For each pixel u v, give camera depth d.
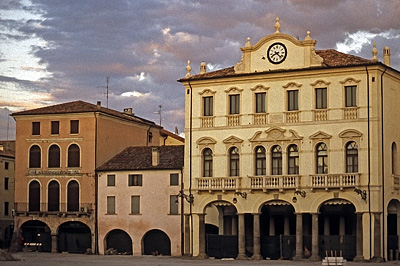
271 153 66.19
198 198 68.75
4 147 102.31
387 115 64.31
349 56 65.69
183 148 76.81
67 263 61.12
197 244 68.62
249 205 66.50
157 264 59.69
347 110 63.44
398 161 65.94
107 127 79.75
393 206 66.00
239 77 67.38
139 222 74.38
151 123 91.25
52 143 79.19
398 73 66.12
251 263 60.88
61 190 78.38
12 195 97.44
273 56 66.50
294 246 65.31
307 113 64.81
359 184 62.22
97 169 76.94
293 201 64.75
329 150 63.78
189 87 69.81
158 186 73.88
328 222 66.94
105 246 76.00
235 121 67.69
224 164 67.81
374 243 61.66
